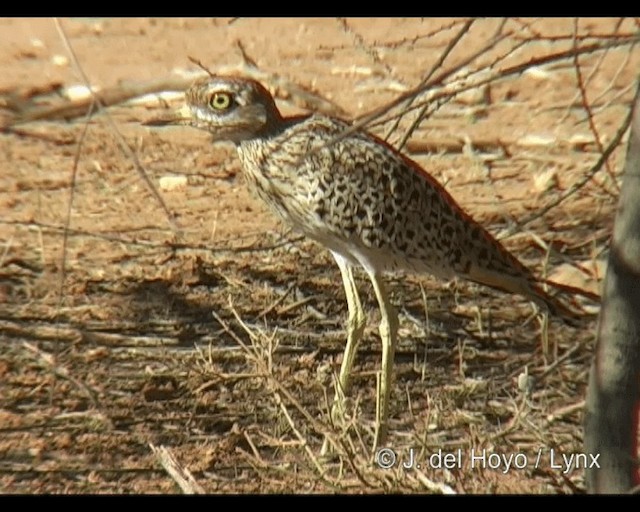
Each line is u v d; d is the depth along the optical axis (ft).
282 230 50.16
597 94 61.41
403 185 38.55
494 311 45.52
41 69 65.72
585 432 28.19
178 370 41.52
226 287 46.50
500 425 39.06
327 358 42.83
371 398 40.73
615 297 27.20
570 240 49.39
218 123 38.65
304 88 61.31
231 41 70.38
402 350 43.29
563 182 53.88
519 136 58.65
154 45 69.77
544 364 41.70
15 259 47.62
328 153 38.27
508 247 49.03
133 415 39.40
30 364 41.68
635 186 26.68
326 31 71.41
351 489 35.37
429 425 38.37
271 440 37.19
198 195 53.78
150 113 60.49
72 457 37.50
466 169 56.03
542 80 63.72
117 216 51.65
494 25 70.54
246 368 42.01
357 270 47.03
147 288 46.11
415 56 67.72
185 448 38.01
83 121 59.06
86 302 45.24
